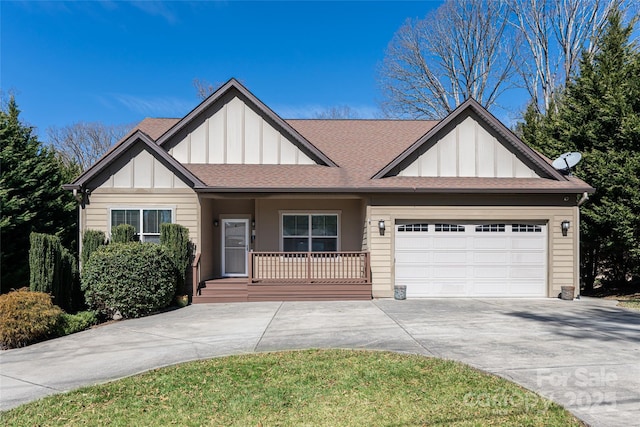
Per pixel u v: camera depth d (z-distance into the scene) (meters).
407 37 30.22
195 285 11.78
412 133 16.42
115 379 5.45
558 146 15.20
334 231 13.80
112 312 9.93
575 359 5.96
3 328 7.18
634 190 12.46
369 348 6.66
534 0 26.33
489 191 12.01
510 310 10.16
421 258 12.44
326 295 11.95
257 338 7.46
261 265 12.52
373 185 12.16
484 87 29.36
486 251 12.48
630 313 9.73
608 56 14.66
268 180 12.41
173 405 4.57
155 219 12.12
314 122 17.31
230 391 4.92
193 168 13.12
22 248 13.44
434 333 7.67
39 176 14.24
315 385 5.05
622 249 13.34
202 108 13.45
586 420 4.05
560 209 12.40
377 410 4.35
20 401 4.79
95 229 12.00
